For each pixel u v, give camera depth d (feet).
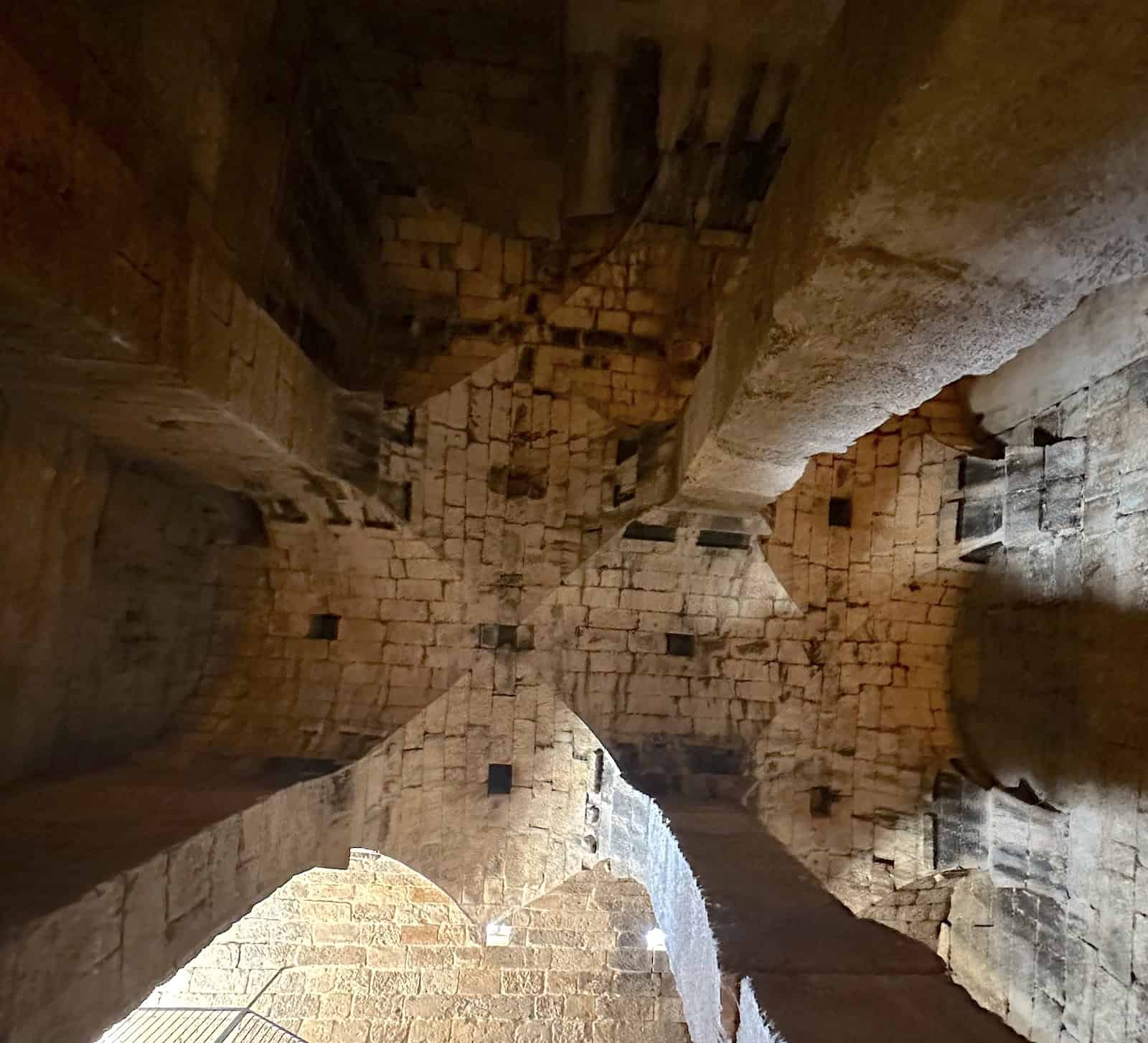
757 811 20.81
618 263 21.26
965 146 7.08
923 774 21.21
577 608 21.24
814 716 21.71
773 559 21.12
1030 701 18.93
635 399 21.52
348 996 25.99
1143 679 15.49
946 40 6.15
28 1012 8.25
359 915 25.90
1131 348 16.12
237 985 26.02
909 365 11.24
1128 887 15.53
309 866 16.49
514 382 21.27
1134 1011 15.14
